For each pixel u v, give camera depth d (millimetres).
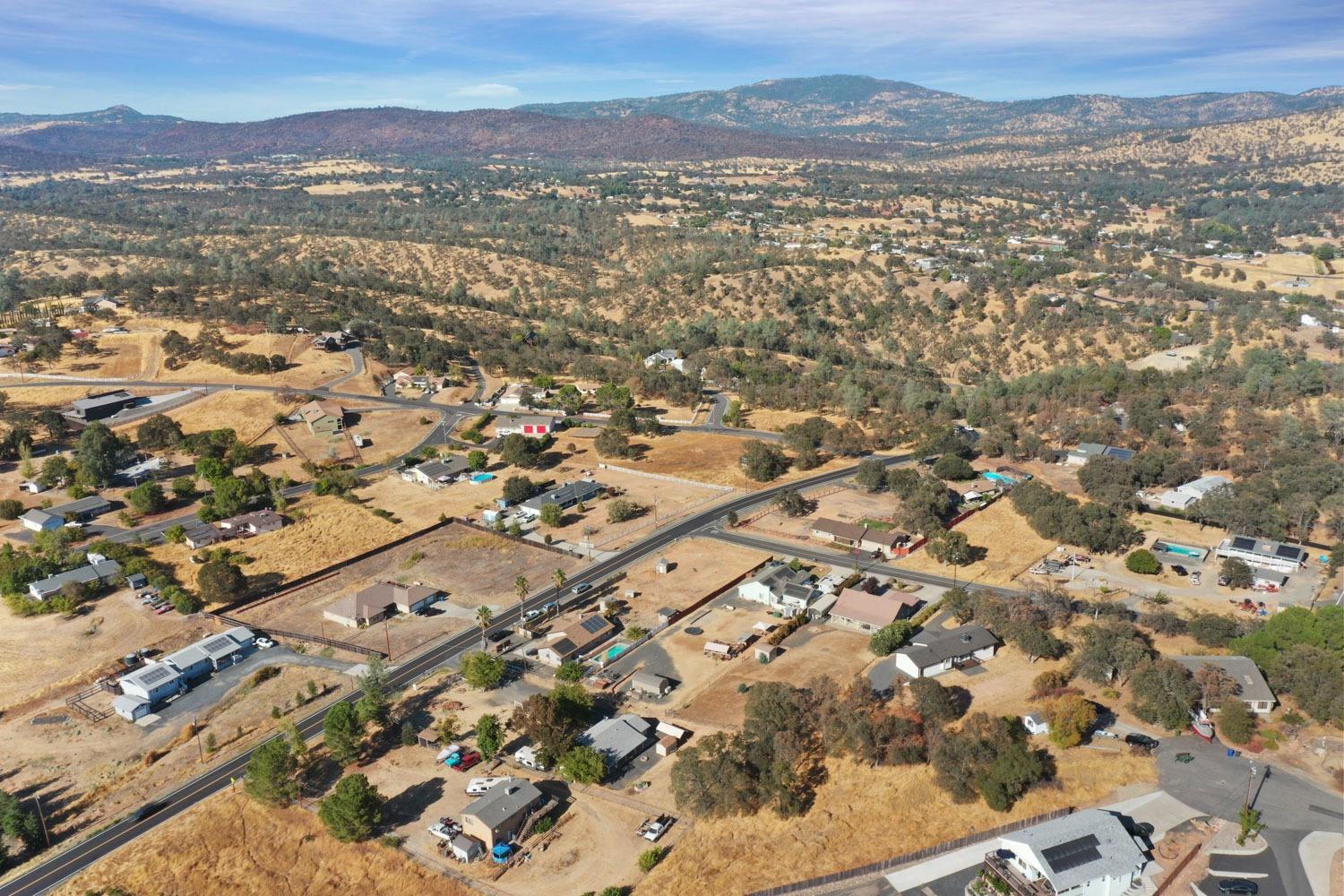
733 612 131375
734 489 182625
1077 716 96250
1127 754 95688
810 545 155125
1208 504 161125
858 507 171250
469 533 162875
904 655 112250
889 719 95938
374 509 174000
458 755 97375
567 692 104188
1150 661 106938
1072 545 153500
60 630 127000
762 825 87062
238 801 91250
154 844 85438
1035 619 119188
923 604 131875
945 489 172125
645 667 116250
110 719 107000
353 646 122438
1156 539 154750
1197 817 86438
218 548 153375
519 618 130375
